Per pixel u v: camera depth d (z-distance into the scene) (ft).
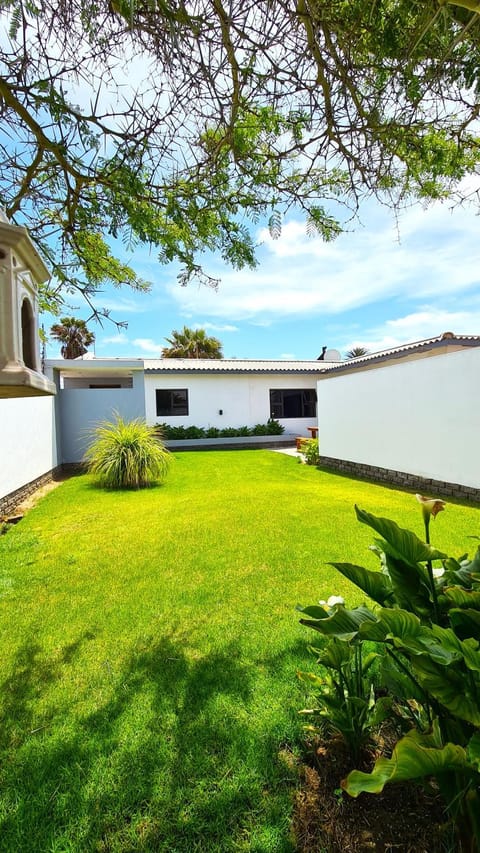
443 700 3.59
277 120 7.32
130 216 7.59
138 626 9.00
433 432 21.43
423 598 4.93
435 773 3.32
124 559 13.11
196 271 9.20
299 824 4.53
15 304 4.68
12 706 6.60
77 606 9.99
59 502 22.62
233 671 7.29
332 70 6.59
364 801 4.73
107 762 5.44
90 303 10.23
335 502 20.01
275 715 6.16
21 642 8.48
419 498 4.77
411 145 7.59
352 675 5.65
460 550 12.68
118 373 44.52
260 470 31.35
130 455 26.04
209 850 4.31
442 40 5.81
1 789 5.10
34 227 8.89
